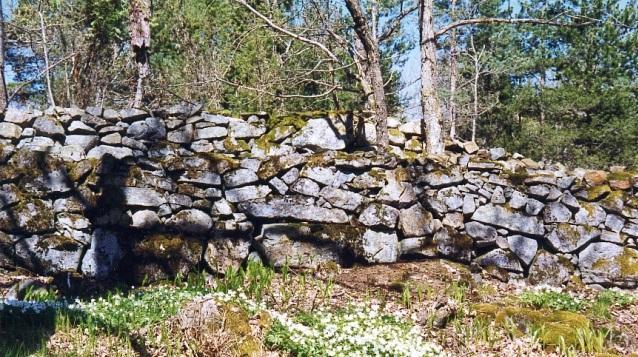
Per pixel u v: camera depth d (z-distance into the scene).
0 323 5.50
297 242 7.87
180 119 8.29
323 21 11.35
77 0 14.95
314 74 14.41
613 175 9.02
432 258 8.21
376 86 8.94
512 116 21.22
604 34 19.20
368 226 8.07
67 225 7.31
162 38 14.60
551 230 8.53
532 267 8.38
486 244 8.38
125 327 5.57
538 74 22.86
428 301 6.95
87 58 14.64
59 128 7.81
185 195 7.78
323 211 8.02
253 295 6.78
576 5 19.55
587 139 19.11
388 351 5.51
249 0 12.83
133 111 8.09
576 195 8.73
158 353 5.25
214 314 5.27
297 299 6.81
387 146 8.78
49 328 5.53
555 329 6.05
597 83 18.89
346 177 8.18
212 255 7.64
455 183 8.45
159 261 7.48
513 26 21.22
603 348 5.99
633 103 18.73
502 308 6.64
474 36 21.91
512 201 8.52
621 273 8.41
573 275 8.47
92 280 7.24
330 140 8.61
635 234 8.65
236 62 13.62
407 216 8.22
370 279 7.64
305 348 5.29
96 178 7.48
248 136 8.49
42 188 7.37
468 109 20.92
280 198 7.96
